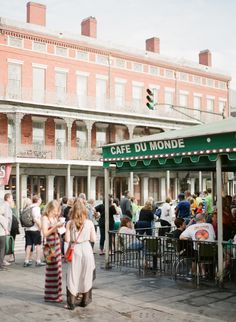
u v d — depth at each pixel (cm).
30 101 3108
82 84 3584
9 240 1217
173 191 4072
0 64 3139
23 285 969
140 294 880
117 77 3791
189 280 1003
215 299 838
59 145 3341
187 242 992
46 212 841
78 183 3538
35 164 3153
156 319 719
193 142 943
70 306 775
